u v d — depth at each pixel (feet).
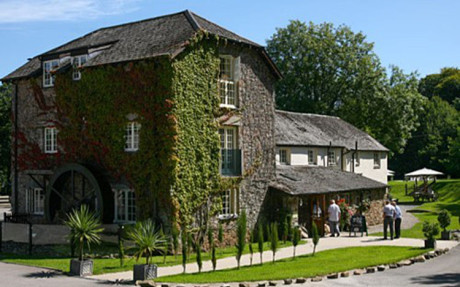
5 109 155.94
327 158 118.93
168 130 68.08
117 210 73.92
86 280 48.93
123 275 51.31
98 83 75.41
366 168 139.54
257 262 58.39
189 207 70.13
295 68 178.09
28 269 55.77
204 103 73.26
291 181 89.81
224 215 76.54
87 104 76.84
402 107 172.55
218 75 75.92
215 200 74.54
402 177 248.11
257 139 83.41
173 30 75.72
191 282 46.14
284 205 84.12
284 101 177.58
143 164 70.13
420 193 165.37
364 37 178.60
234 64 80.02
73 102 78.84
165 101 68.28
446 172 225.76
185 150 69.67
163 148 68.49
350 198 105.29
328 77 175.94
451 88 274.77
